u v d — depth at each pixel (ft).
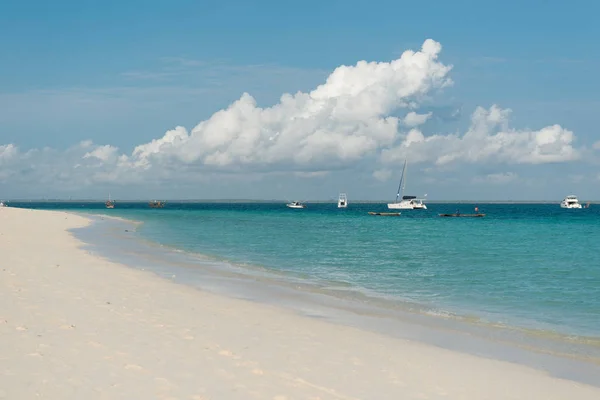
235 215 432.25
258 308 53.01
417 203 562.25
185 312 47.96
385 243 147.95
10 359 30.86
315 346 38.86
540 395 30.60
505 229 233.55
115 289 57.72
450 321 50.88
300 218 366.63
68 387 27.22
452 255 115.34
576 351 41.04
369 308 56.29
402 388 30.55
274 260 101.35
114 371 30.01
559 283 76.74
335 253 116.26
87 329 38.70
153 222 262.47
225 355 34.65
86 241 126.62
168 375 29.96
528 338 44.86
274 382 30.09
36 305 45.68
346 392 29.25
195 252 112.06
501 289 71.15
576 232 211.61
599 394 31.09
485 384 32.19
